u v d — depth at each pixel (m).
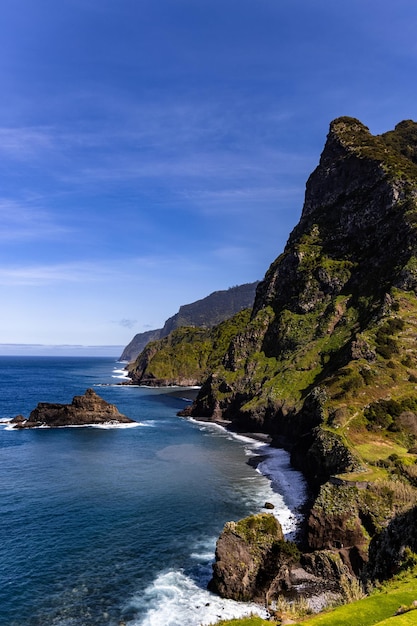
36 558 37.91
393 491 42.91
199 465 69.12
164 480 60.72
